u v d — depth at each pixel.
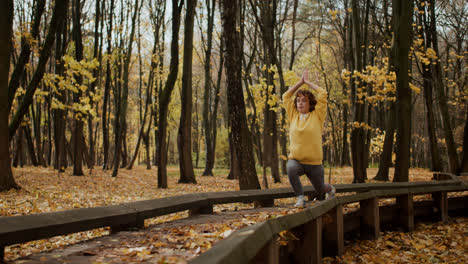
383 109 25.19
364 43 15.17
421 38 14.84
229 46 9.02
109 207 3.76
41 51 10.66
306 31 21.42
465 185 8.27
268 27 14.55
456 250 5.46
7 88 9.58
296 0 16.88
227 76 9.11
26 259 2.55
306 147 4.50
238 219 4.37
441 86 16.62
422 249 5.44
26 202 8.05
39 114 24.58
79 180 14.34
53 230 2.93
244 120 9.05
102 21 18.48
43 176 15.33
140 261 2.48
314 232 3.59
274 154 15.42
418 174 18.33
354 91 14.97
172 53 12.65
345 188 6.19
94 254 2.72
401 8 10.99
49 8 18.20
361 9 16.69
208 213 5.23
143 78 26.52
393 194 5.99
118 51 19.05
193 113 39.91
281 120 17.23
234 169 17.44
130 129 44.22
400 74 11.02
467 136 16.09
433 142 17.66
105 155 22.16
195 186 13.48
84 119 16.33
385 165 14.55
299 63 24.09
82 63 13.02
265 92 14.05
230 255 1.65
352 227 5.41
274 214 4.33
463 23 17.67
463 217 8.34
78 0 16.27
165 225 4.20
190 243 3.07
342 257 4.45
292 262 3.71
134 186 13.19
